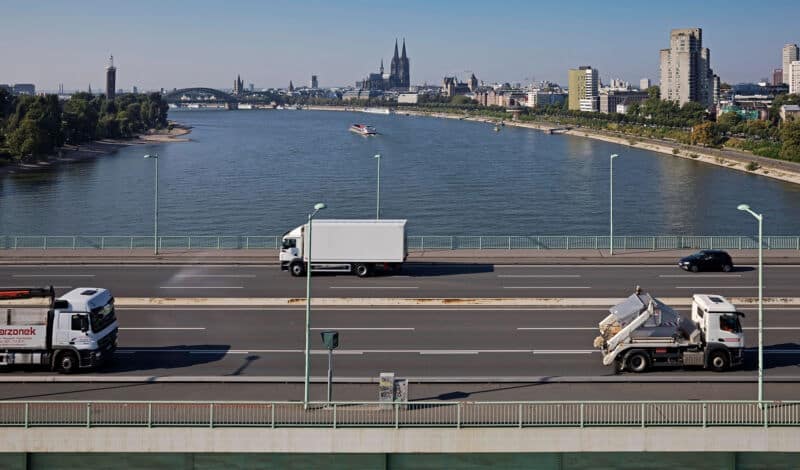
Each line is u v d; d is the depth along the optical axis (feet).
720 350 169.48
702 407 138.62
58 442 135.95
